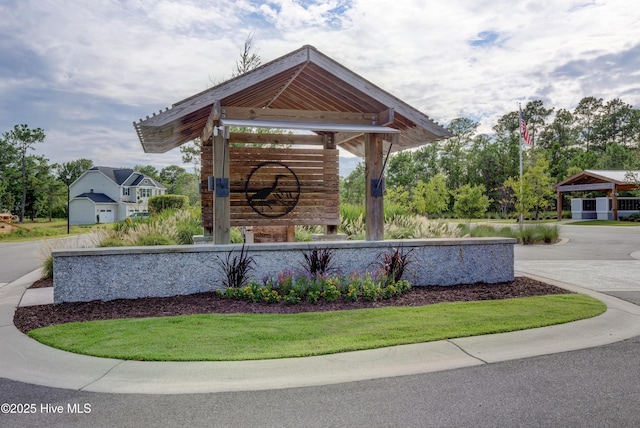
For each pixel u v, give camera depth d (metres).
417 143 9.55
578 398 3.66
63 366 4.41
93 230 12.89
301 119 8.38
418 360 4.59
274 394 3.77
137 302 7.17
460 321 5.94
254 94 8.98
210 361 4.52
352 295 7.14
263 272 8.04
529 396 3.71
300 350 4.81
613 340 5.30
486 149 57.69
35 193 54.44
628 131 77.25
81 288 7.23
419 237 13.41
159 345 4.96
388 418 3.32
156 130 7.88
